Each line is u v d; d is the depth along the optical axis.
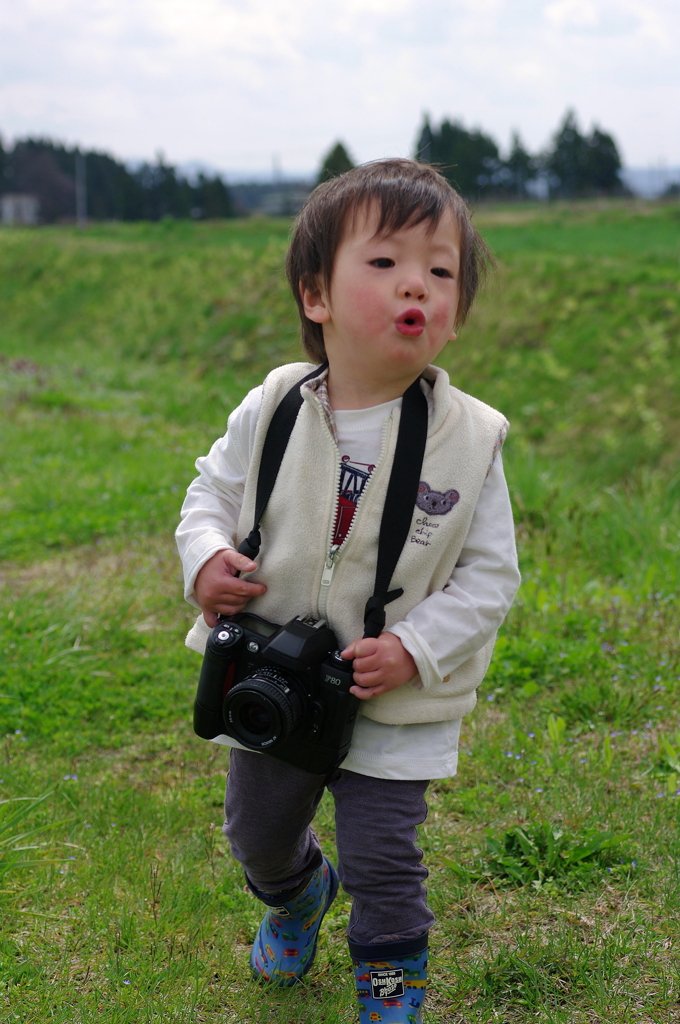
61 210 85.19
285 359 16.03
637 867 2.25
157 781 2.89
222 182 63.50
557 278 15.98
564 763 2.76
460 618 1.55
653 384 12.79
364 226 1.50
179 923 2.09
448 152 68.31
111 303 21.39
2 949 1.99
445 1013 1.85
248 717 1.53
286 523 1.59
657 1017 1.78
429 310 1.50
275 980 1.91
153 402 10.63
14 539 5.44
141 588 4.54
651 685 3.30
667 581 4.45
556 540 5.09
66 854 2.37
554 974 1.93
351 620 1.59
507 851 2.36
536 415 12.86
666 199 46.97
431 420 1.58
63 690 3.45
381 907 1.58
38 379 11.93
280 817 1.67
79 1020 1.78
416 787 1.62
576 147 67.94
